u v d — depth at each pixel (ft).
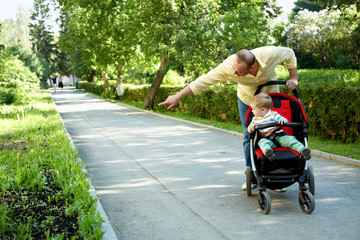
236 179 20.03
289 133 15.83
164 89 70.08
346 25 100.32
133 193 18.11
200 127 43.70
